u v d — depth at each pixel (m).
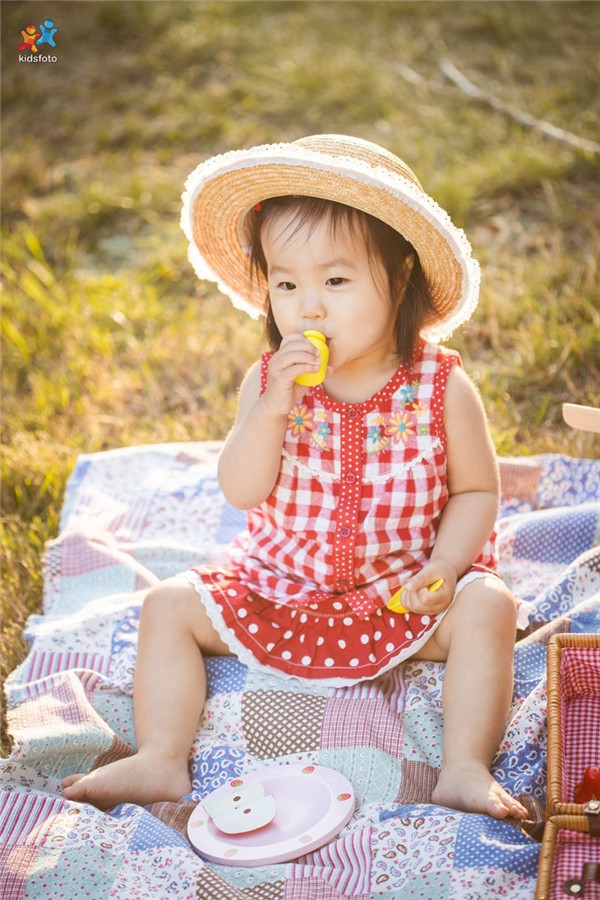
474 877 1.61
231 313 3.71
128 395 3.35
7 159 4.68
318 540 2.13
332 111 4.86
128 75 5.28
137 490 2.79
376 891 1.63
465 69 5.00
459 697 1.93
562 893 1.51
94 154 4.77
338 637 2.10
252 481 2.10
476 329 3.38
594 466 2.67
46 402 3.29
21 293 3.84
